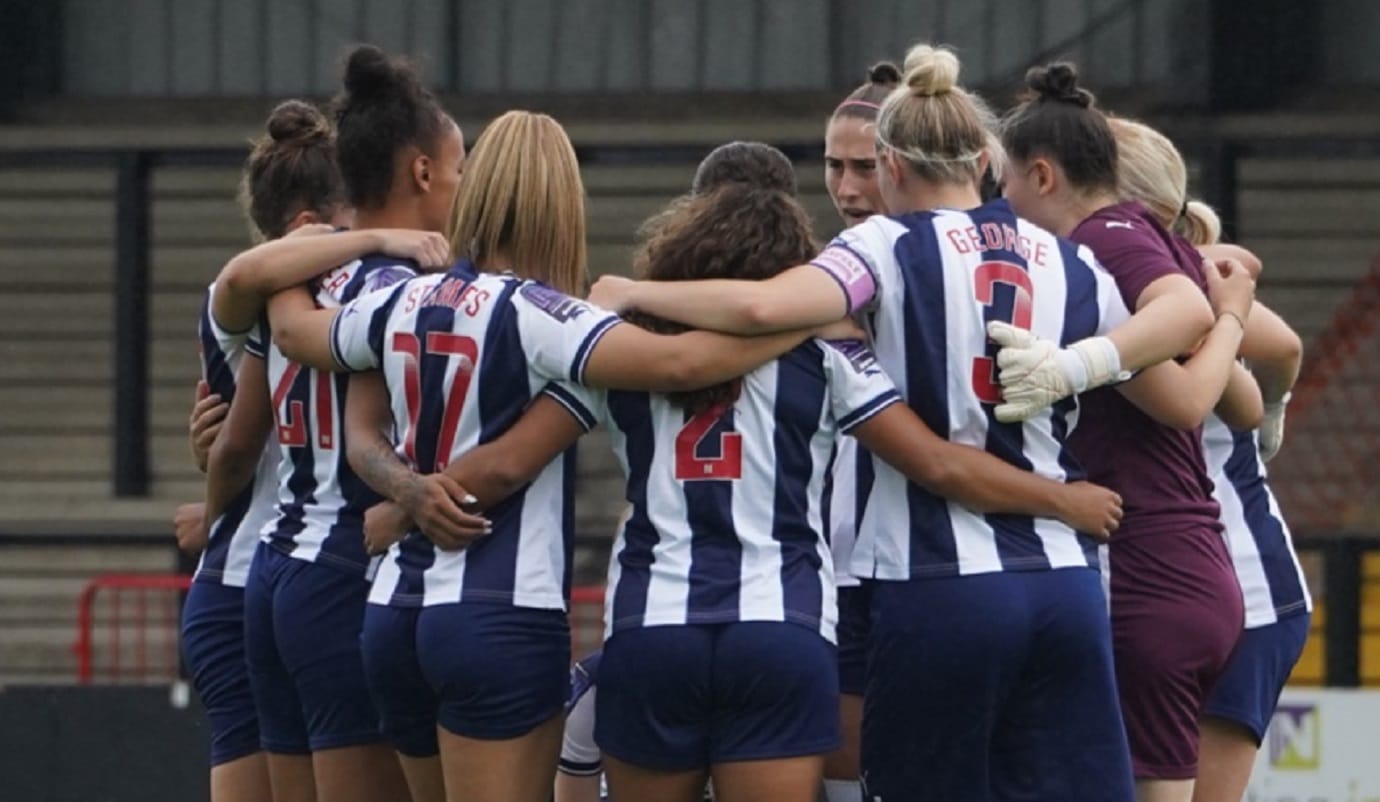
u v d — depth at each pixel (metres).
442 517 13.73
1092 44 44.97
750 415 13.66
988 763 14.17
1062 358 13.68
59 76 47.22
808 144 44.16
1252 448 16.94
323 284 15.01
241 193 19.12
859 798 15.49
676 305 13.52
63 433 45.06
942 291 13.89
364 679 15.18
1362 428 40.50
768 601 13.48
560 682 14.07
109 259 46.38
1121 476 15.27
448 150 15.30
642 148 44.72
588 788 16.14
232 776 17.03
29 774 27.80
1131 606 15.23
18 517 42.91
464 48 46.91
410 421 14.07
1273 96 44.19
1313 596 31.17
